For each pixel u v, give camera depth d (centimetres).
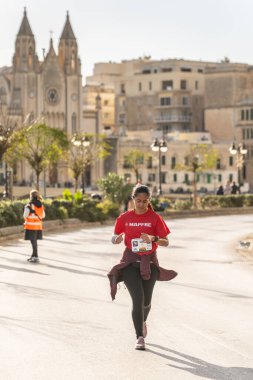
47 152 8031
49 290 2145
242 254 3412
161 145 7844
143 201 1429
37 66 16838
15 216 4272
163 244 1433
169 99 19038
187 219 6819
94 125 17500
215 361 1332
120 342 1470
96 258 3102
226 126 18088
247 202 8294
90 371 1247
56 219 5159
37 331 1559
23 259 3003
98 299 1998
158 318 1739
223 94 18175
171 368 1274
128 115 19738
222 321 1709
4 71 17412
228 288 2259
